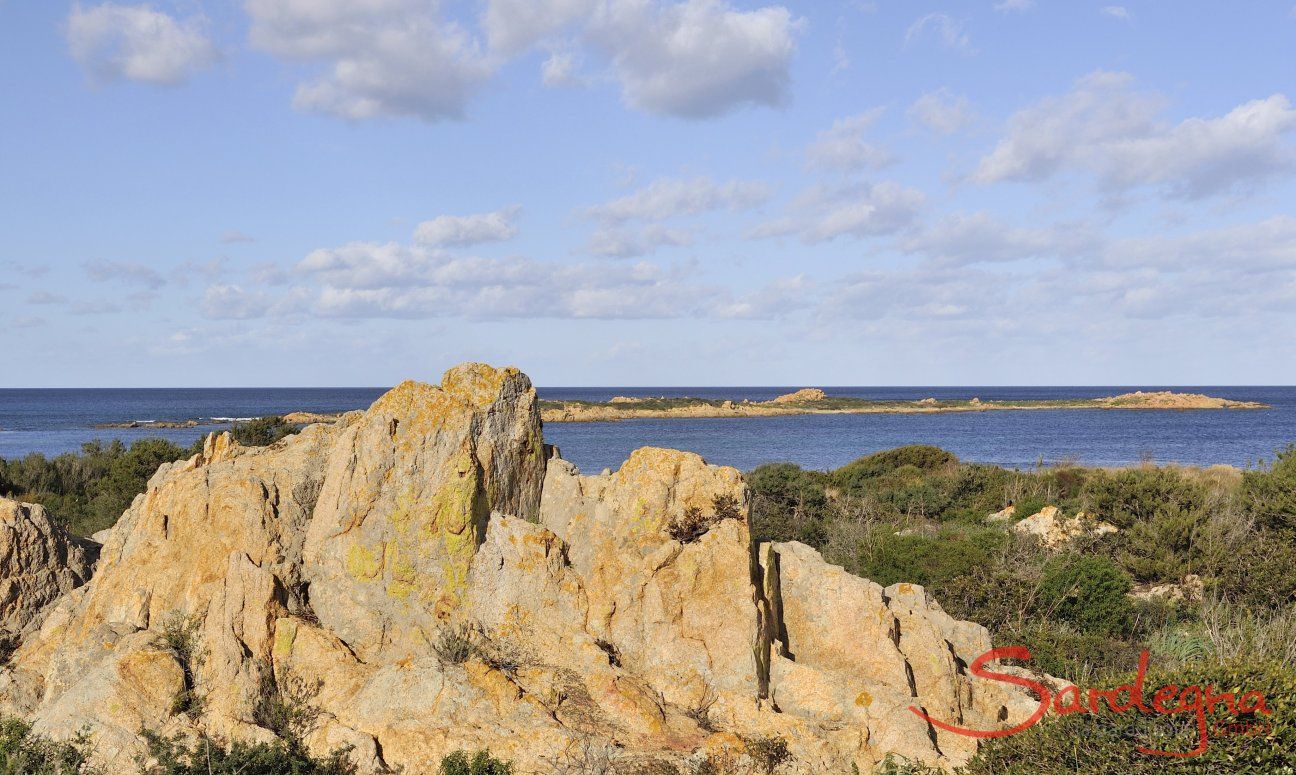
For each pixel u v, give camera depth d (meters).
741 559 13.29
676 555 13.47
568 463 16.00
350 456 14.25
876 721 12.39
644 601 13.36
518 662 12.65
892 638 13.96
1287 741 9.84
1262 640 17.92
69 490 44.56
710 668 12.83
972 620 21.05
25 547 16.19
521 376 15.38
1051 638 18.83
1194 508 30.62
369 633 13.19
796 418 193.12
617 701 11.90
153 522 14.76
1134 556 28.73
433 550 13.59
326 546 14.00
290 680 12.62
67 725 12.01
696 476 14.23
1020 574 23.06
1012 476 50.62
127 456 41.19
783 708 12.90
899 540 27.52
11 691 13.40
